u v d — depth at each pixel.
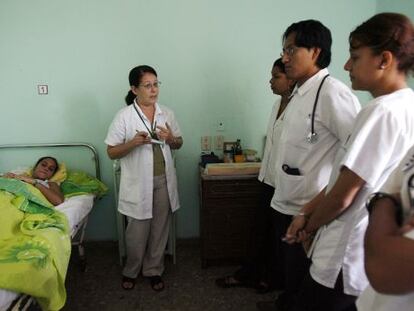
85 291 2.11
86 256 2.54
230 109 2.52
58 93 2.39
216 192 2.18
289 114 1.46
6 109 2.38
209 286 2.15
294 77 1.42
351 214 0.98
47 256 1.37
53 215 1.73
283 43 1.44
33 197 1.79
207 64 2.44
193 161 2.59
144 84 1.91
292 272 1.56
